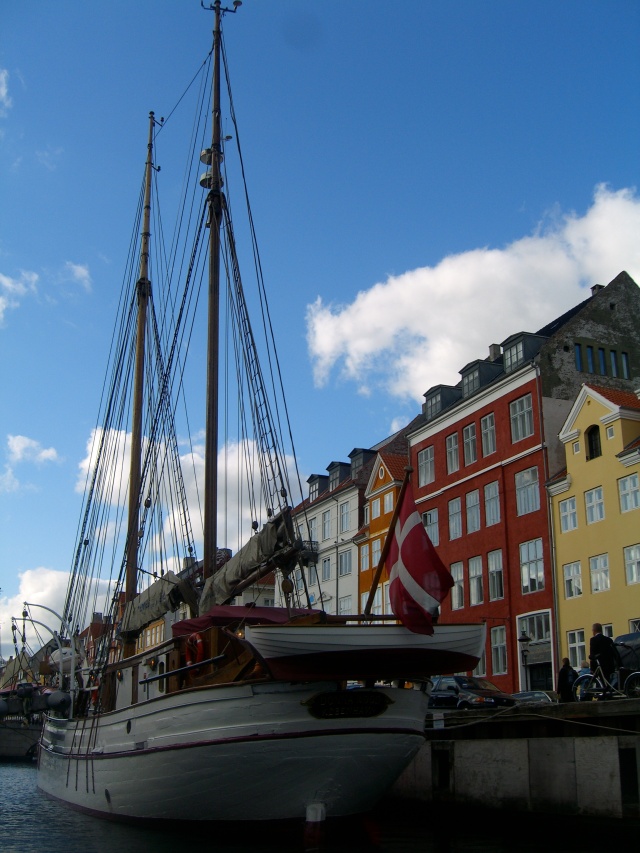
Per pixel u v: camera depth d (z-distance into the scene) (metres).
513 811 17.05
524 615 39.03
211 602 17.50
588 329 43.22
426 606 13.98
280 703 14.83
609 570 34.53
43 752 28.50
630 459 33.94
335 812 15.44
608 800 15.12
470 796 18.23
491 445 43.50
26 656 37.88
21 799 26.72
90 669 23.91
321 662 14.12
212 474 21.67
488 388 43.72
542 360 41.03
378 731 15.09
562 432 38.34
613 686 17.56
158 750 16.30
